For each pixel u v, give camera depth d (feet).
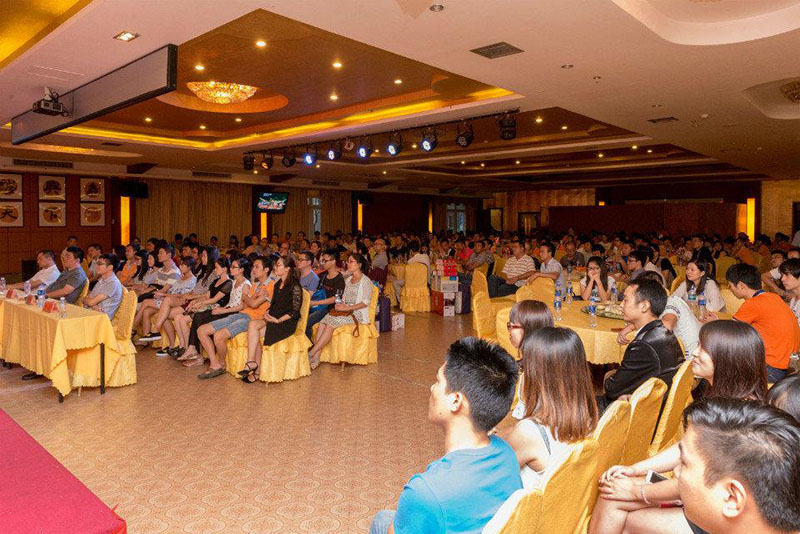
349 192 71.61
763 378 7.62
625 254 32.09
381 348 24.85
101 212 50.42
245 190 61.46
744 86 21.24
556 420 6.79
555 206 76.84
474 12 14.12
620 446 7.59
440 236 62.75
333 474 12.47
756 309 12.85
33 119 23.80
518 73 19.61
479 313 18.31
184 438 14.44
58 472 9.57
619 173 58.85
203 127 35.06
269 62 22.26
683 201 68.18
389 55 21.29
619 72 19.44
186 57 21.71
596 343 15.33
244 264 21.26
